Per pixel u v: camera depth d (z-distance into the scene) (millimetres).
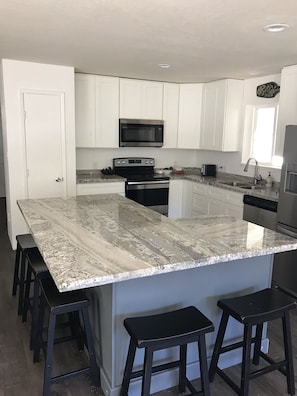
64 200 3311
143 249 1933
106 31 2715
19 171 4258
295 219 3375
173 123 5539
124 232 2264
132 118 5207
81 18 2422
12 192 4277
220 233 2289
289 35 2719
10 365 2355
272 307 1987
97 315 2195
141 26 2574
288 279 3508
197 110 5492
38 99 4180
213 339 2297
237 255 1896
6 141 4223
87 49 3318
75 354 2484
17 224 4383
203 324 1800
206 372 1835
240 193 4336
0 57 3812
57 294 2033
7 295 3348
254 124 5027
